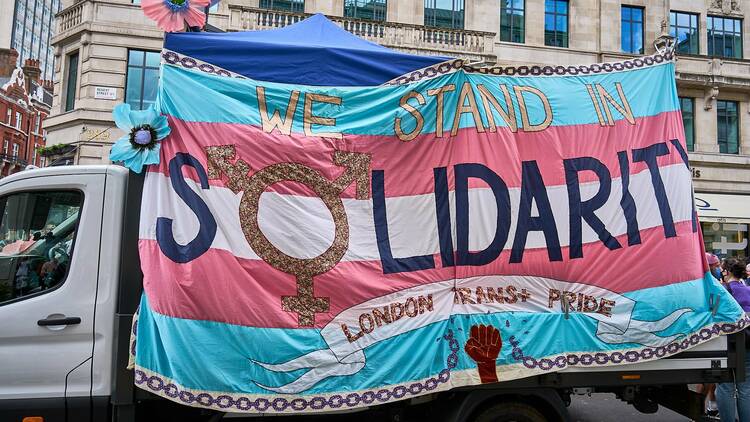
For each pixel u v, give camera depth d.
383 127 3.88
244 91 3.77
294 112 3.81
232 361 3.45
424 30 18.11
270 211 3.62
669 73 4.38
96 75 16.58
